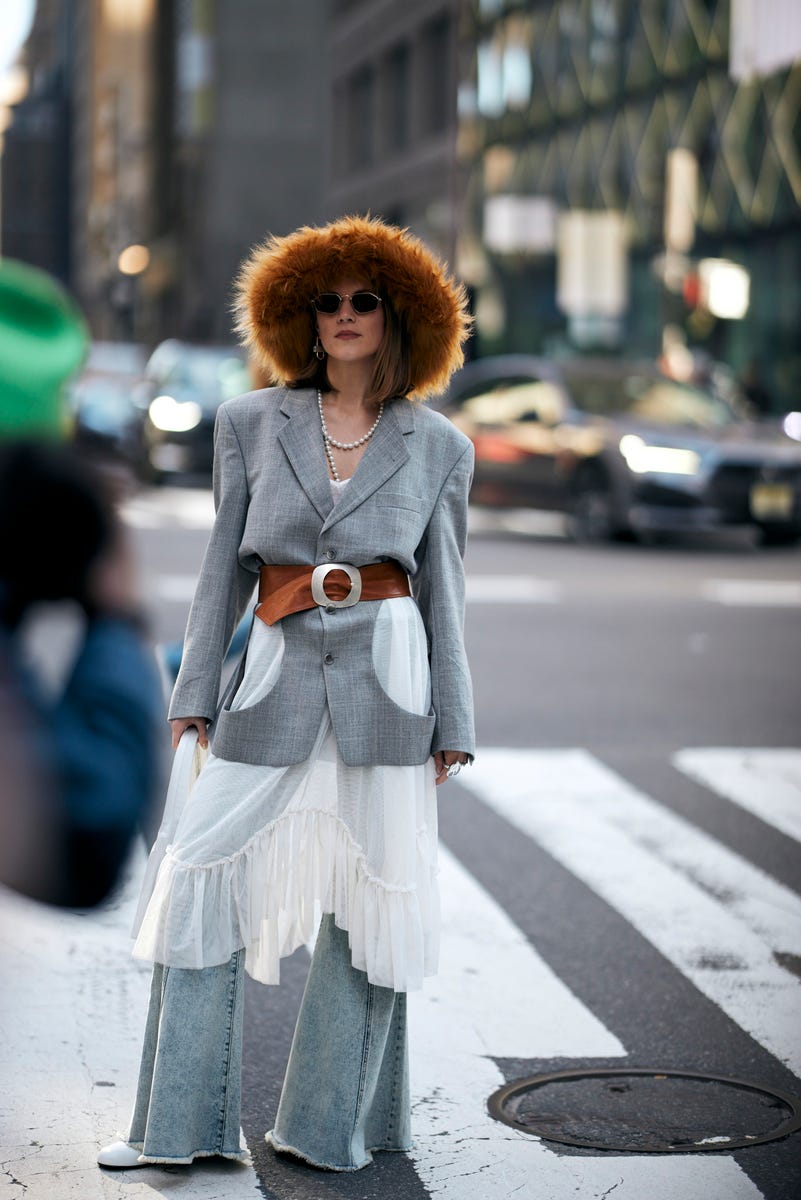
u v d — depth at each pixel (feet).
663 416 83.05
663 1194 16.99
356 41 255.70
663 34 158.81
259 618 17.24
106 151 515.91
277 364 17.81
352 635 17.01
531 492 84.28
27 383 9.18
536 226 156.04
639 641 53.83
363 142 257.96
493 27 200.54
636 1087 20.08
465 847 30.89
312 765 17.03
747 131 144.25
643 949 25.34
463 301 17.62
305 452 17.24
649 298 161.58
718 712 43.47
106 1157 17.11
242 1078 20.01
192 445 107.65
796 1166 17.81
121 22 495.41
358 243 17.13
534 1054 21.04
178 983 16.85
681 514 78.54
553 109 183.62
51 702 9.48
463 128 208.23
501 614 58.59
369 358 17.51
